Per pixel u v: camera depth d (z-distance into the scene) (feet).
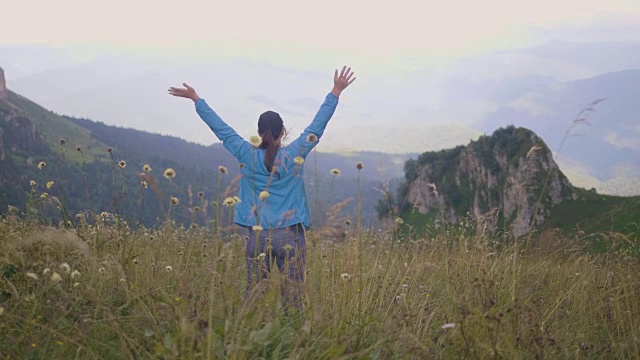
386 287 15.25
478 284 12.83
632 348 14.51
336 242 18.54
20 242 15.17
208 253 17.83
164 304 12.12
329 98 16.33
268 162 15.48
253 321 11.66
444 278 19.26
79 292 13.34
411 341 11.92
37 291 13.60
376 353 11.64
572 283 18.88
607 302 17.31
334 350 10.94
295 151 15.75
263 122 15.92
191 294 14.03
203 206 13.17
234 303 12.58
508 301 14.28
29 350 10.88
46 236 13.92
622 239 21.89
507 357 11.25
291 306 13.85
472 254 18.72
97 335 11.71
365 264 17.57
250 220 15.52
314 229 14.48
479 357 11.38
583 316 16.63
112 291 14.69
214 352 10.27
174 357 9.69
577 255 22.11
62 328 11.81
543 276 19.40
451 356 11.99
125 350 10.51
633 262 21.53
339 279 14.82
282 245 15.34
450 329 13.30
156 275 16.01
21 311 12.76
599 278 20.36
